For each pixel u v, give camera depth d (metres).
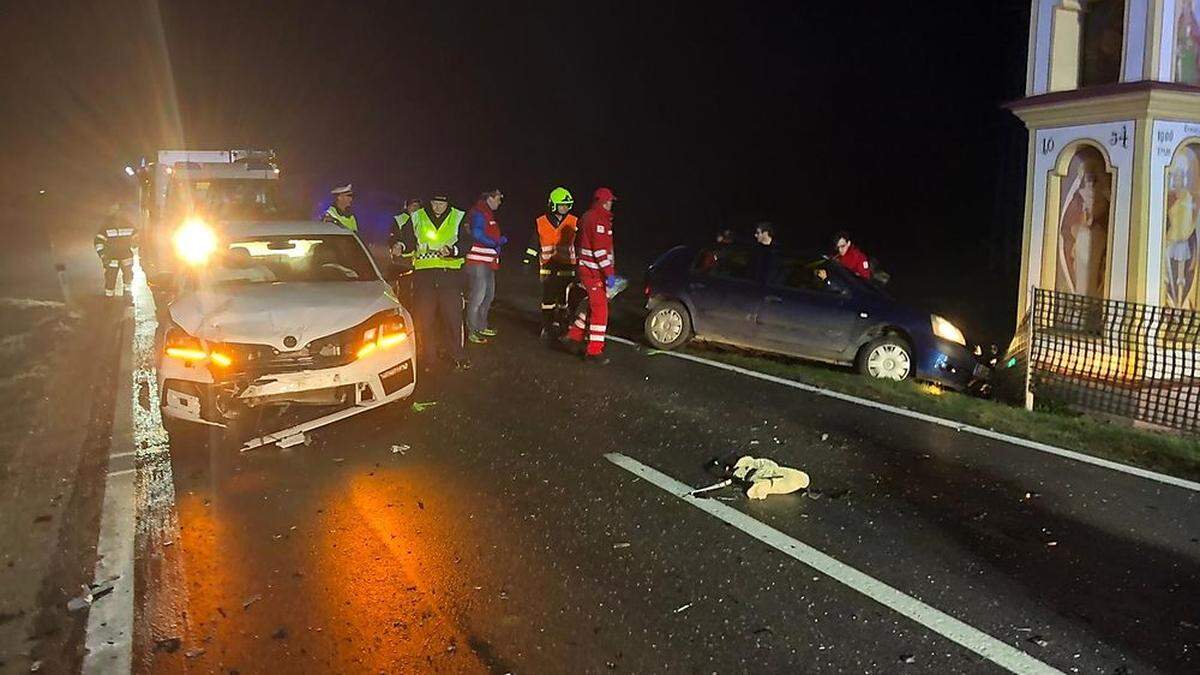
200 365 6.71
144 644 4.24
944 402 8.33
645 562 4.96
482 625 4.33
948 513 5.63
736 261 10.57
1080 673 3.91
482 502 5.82
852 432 7.32
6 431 7.50
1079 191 9.02
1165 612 4.42
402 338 7.37
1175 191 8.48
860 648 4.11
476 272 11.04
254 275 8.14
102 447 7.04
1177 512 5.65
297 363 6.80
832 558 5.00
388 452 6.82
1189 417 7.68
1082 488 6.07
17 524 5.61
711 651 4.09
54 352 10.87
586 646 4.14
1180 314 7.75
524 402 8.21
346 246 8.67
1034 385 8.64
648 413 7.87
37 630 4.39
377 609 4.50
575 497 5.90
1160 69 8.26
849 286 9.92
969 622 4.32
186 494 6.04
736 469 6.29
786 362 10.48
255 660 4.09
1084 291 9.05
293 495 5.98
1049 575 4.80
